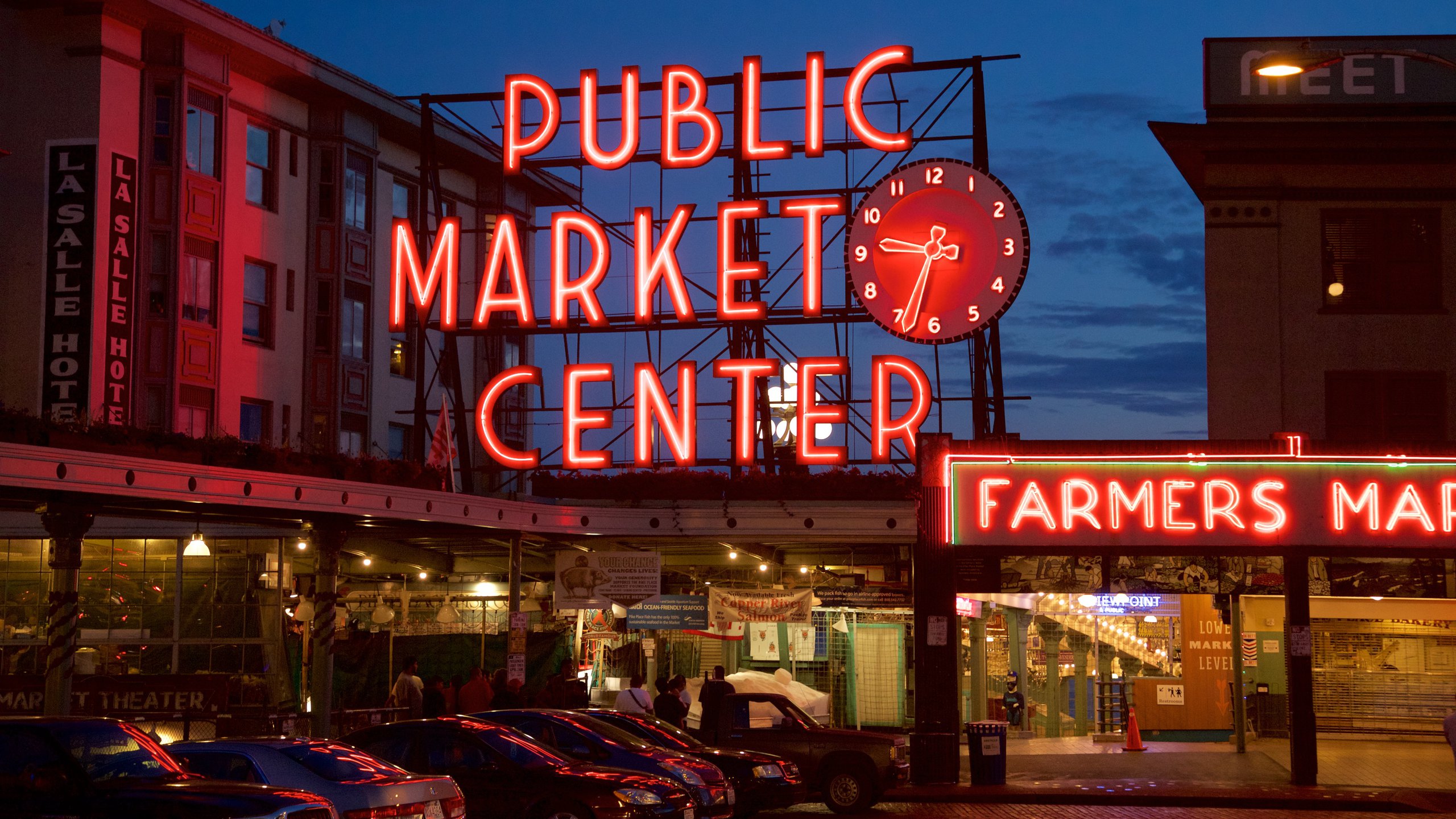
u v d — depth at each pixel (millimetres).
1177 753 28656
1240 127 30578
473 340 44562
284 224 37969
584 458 33406
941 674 24453
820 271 33688
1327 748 29531
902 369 32562
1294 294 30703
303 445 33719
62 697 20828
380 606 30969
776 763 19812
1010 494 25000
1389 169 30734
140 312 33906
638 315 34281
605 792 15617
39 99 33438
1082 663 34688
